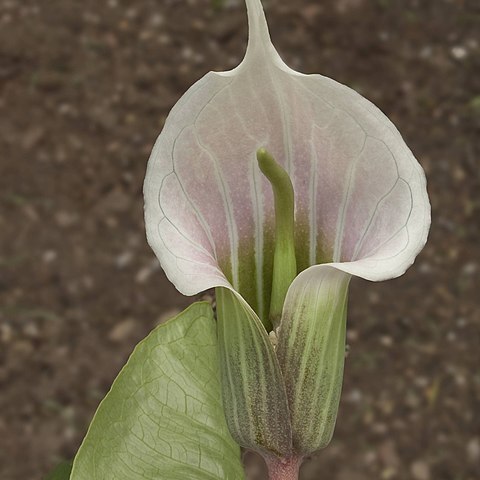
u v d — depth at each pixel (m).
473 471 0.80
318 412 0.28
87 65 1.04
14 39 1.04
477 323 0.87
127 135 0.99
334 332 0.28
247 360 0.28
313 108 0.29
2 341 0.86
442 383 0.84
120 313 0.88
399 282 0.90
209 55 1.05
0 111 1.00
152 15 1.08
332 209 0.30
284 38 1.06
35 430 0.81
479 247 0.92
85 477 0.31
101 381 0.84
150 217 0.28
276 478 0.29
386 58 1.04
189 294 0.27
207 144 0.29
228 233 0.30
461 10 1.07
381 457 0.80
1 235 0.92
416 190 0.28
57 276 0.90
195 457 0.32
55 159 0.97
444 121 1.00
